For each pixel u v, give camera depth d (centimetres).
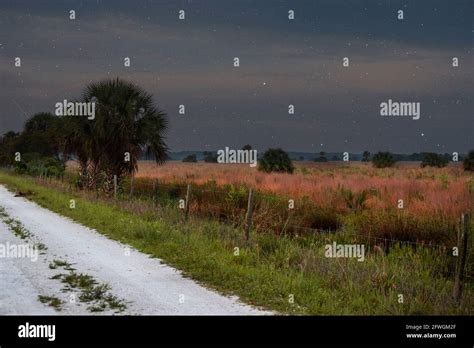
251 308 782
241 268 993
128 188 2473
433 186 2248
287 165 4738
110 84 2483
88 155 2470
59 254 1174
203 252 1143
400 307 777
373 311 777
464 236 801
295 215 1570
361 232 1326
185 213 1552
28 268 1031
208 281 938
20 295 838
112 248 1252
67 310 766
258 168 4838
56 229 1540
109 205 2006
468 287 937
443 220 1270
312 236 1405
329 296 829
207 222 1487
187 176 3647
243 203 1712
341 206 1753
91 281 929
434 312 768
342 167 6950
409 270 969
